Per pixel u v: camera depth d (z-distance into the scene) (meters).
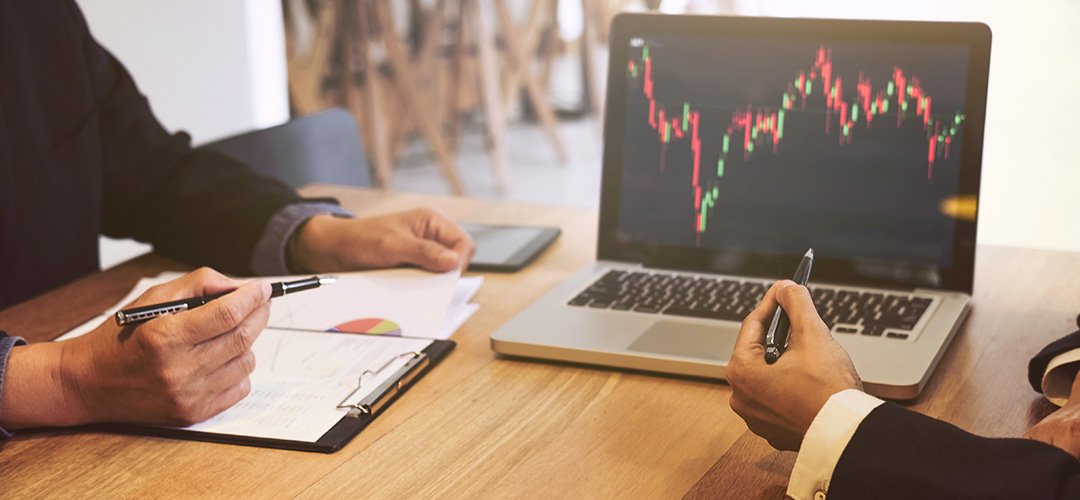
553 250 1.11
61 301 0.95
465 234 1.01
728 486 0.57
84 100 1.17
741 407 0.59
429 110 4.80
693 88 0.96
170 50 2.94
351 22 4.23
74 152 1.16
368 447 0.62
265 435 0.63
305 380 0.72
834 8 3.89
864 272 0.90
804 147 0.92
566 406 0.69
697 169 0.96
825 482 0.53
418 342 0.79
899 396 0.67
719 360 0.72
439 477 0.58
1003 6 4.13
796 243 0.93
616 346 0.75
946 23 0.87
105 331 0.66
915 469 0.50
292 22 3.91
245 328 0.66
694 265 0.96
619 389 0.72
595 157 4.99
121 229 1.21
